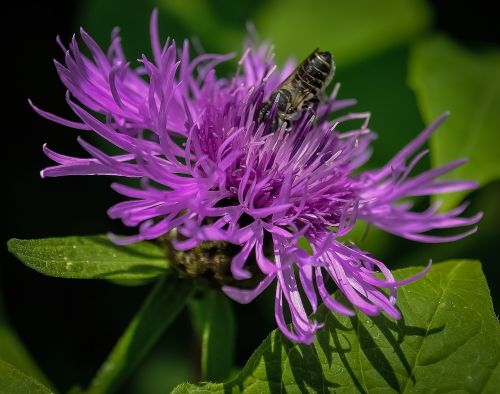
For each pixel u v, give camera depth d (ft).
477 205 0.72
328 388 0.51
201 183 0.53
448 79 0.69
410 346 0.52
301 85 0.56
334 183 0.56
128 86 0.57
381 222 0.56
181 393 0.51
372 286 0.52
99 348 0.72
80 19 0.69
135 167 0.52
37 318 0.71
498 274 0.70
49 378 0.70
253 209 0.52
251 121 0.55
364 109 0.71
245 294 0.49
